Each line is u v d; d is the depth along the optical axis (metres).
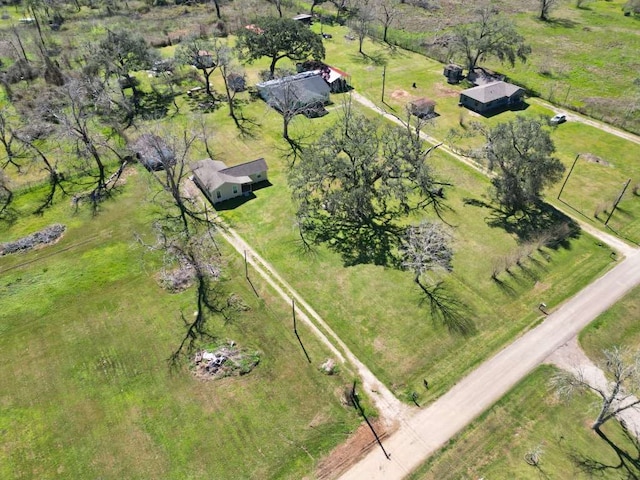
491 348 37.97
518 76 84.94
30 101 70.75
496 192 54.75
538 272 44.91
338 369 36.19
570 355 37.47
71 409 33.66
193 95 77.69
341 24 111.06
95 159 59.66
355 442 31.88
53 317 40.22
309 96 72.81
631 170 60.00
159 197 54.19
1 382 35.38
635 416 33.47
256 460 30.88
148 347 37.78
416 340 38.47
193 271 44.38
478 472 30.28
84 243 47.78
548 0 111.31
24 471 30.27
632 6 115.25
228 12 114.81
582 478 29.84
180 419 33.03
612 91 79.50
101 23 101.94
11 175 57.59
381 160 53.06
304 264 45.41
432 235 44.69
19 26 96.69
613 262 46.38
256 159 61.69
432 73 87.12
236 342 38.12
